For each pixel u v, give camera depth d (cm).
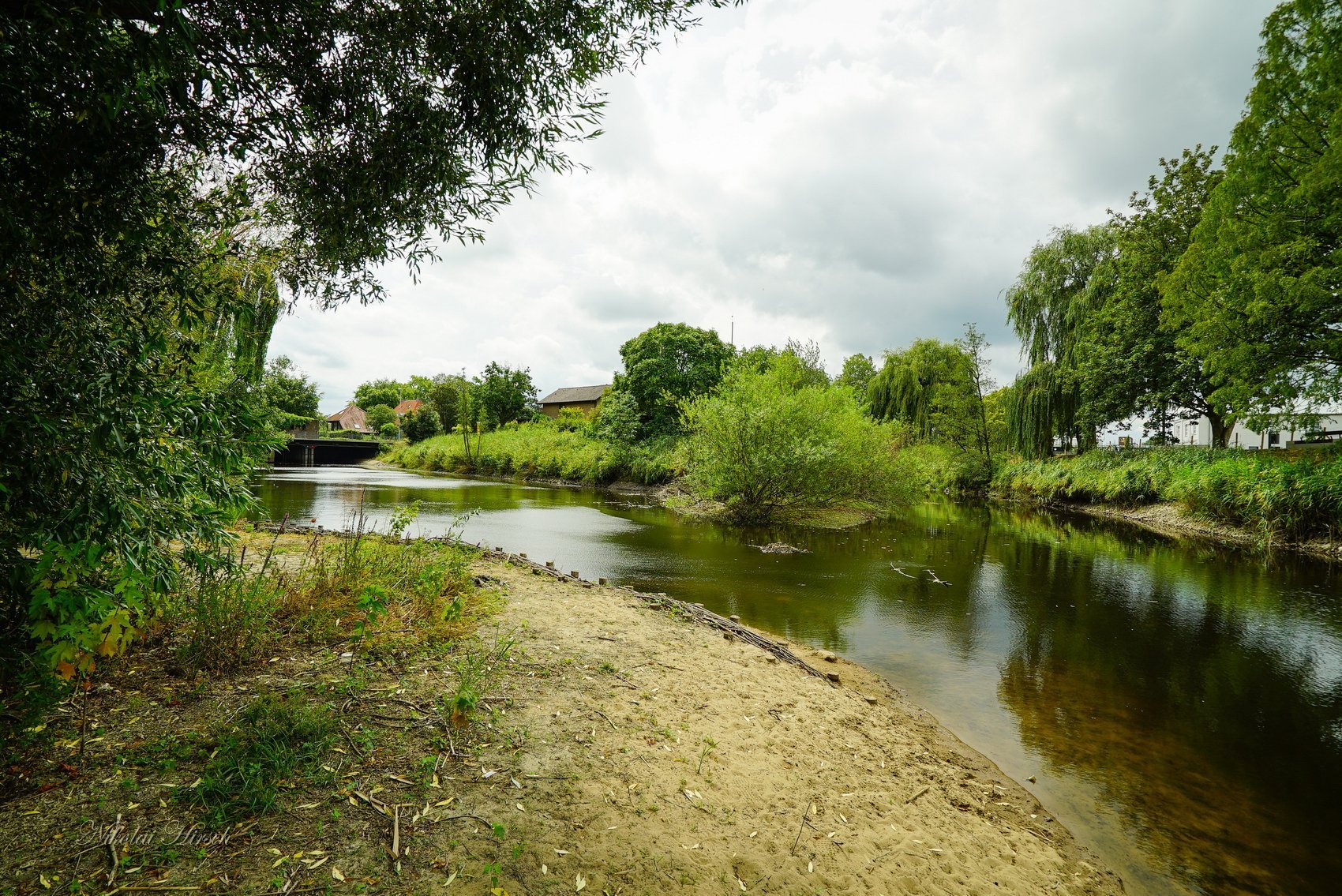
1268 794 448
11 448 253
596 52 450
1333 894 344
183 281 317
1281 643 802
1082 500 2562
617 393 3812
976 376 3400
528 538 1457
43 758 292
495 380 5062
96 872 226
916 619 862
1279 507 1555
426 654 475
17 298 267
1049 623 868
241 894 223
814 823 342
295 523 1451
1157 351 2442
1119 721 565
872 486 2273
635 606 743
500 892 242
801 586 1027
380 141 402
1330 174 1428
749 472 1895
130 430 280
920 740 498
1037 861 354
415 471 4659
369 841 260
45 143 250
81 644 302
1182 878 355
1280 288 1595
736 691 511
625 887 261
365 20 363
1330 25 1498
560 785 323
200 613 414
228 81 292
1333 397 1673
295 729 330
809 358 3800
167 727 328
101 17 233
